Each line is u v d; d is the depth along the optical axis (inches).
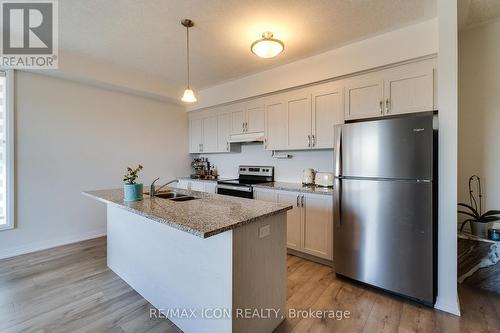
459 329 68.2
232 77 151.6
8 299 82.0
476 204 98.2
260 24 93.4
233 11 85.5
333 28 95.5
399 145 80.3
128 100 158.9
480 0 81.5
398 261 82.0
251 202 80.2
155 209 68.9
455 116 73.8
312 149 134.7
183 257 68.1
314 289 90.0
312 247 113.1
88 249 126.6
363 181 88.0
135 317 74.1
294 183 141.1
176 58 125.0
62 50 117.5
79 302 80.9
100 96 145.9
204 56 122.5
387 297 84.6
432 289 76.6
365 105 106.6
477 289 87.7
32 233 123.2
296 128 129.8
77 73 123.6
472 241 89.1
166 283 74.1
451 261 75.3
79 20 92.0
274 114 139.4
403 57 94.4
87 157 141.4
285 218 72.8
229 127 164.7
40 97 124.5
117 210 97.7
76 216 137.8
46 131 126.7
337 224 95.5
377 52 100.7
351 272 92.7
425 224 76.6
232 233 55.7
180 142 190.1
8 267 105.3
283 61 126.8
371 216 86.7
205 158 196.7
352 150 90.2
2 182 115.9
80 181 138.9
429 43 89.2
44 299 82.3
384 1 79.7
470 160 99.5
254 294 62.4
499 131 94.3
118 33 101.3
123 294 85.9
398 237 81.6
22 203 120.0
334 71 112.7
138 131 164.2
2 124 115.1
